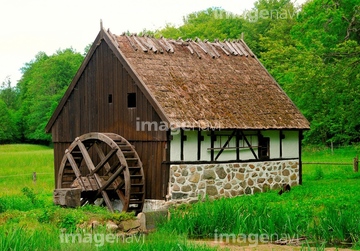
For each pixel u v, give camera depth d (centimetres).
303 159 4556
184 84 2684
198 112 2567
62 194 2331
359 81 2967
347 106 3061
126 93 2653
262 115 2833
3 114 10031
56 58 9938
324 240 1786
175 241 1659
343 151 5019
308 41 4400
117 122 2694
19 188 3319
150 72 2636
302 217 2016
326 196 2508
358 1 4350
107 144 2608
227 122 2620
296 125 2944
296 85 3044
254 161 2833
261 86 3028
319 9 4488
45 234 1670
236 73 2994
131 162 2527
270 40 5866
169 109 2486
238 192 2750
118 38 2750
